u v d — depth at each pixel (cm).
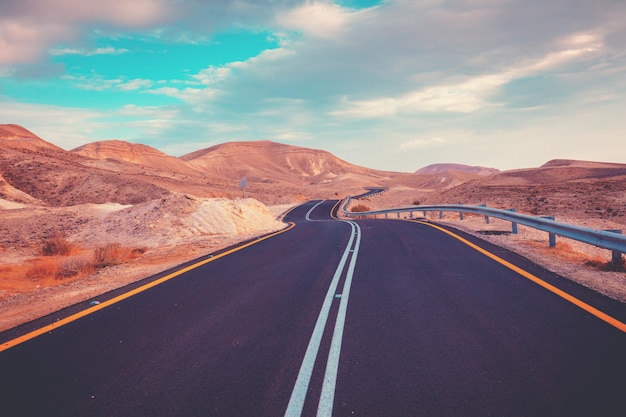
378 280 773
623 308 558
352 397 338
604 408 310
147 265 1119
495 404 320
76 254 1944
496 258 955
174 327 541
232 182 13475
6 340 512
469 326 504
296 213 5775
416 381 363
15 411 332
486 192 7094
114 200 6956
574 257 958
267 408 324
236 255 1169
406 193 11544
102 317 603
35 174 7844
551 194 5697
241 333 507
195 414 318
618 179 7181
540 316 533
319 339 476
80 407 336
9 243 2417
